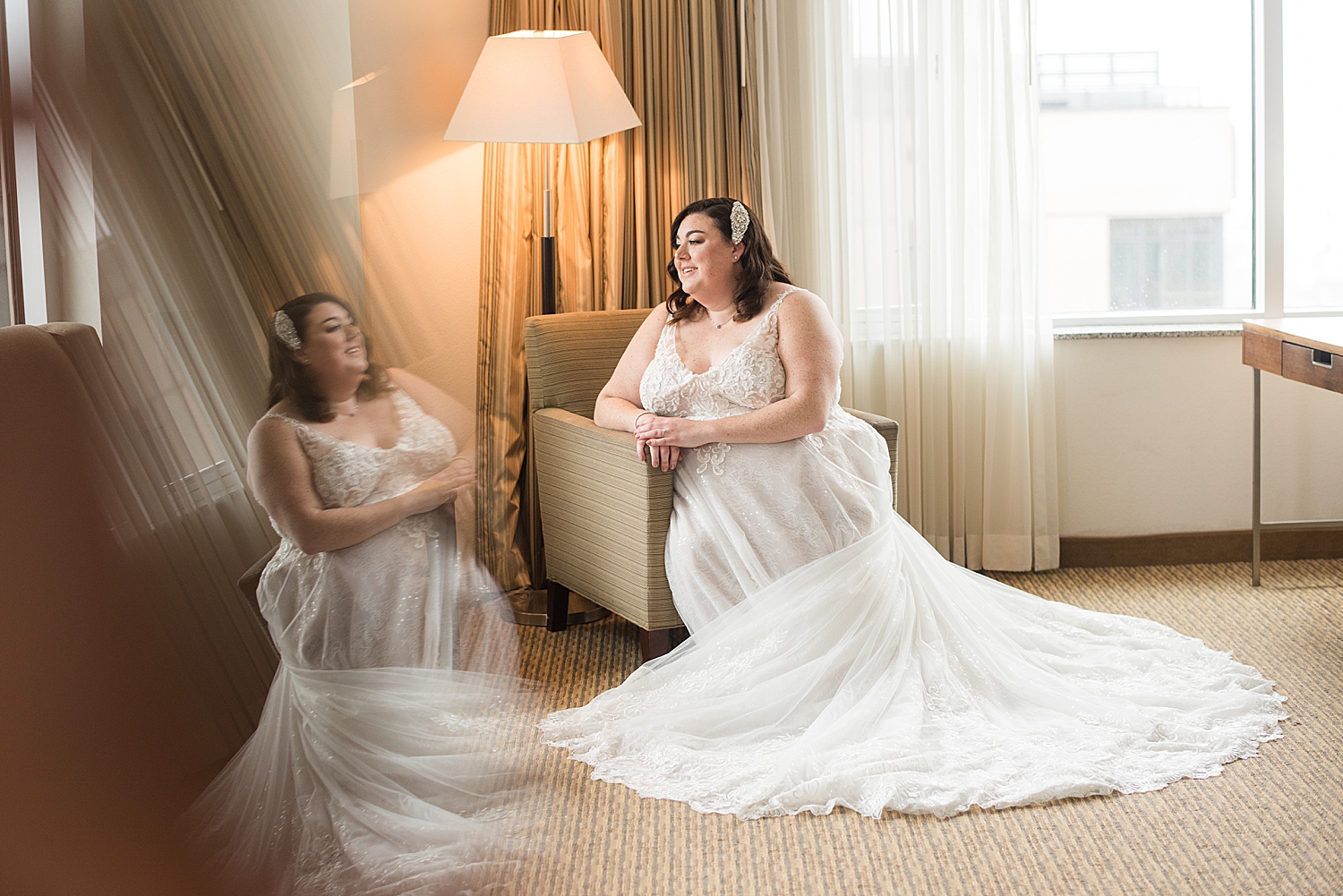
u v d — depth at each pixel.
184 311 1.02
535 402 3.12
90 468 0.96
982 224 3.42
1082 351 3.53
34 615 0.91
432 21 2.81
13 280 1.01
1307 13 3.54
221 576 1.01
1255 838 1.94
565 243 3.28
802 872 1.87
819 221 3.41
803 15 3.30
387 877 1.06
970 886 1.82
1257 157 3.62
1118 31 3.62
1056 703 2.37
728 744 2.29
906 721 2.26
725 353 2.65
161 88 1.02
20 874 0.86
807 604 2.43
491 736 1.27
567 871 1.89
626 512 2.68
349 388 1.12
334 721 1.07
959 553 3.57
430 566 1.19
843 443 2.63
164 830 0.94
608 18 3.23
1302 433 3.57
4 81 1.00
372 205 1.24
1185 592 3.31
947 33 3.35
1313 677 2.64
